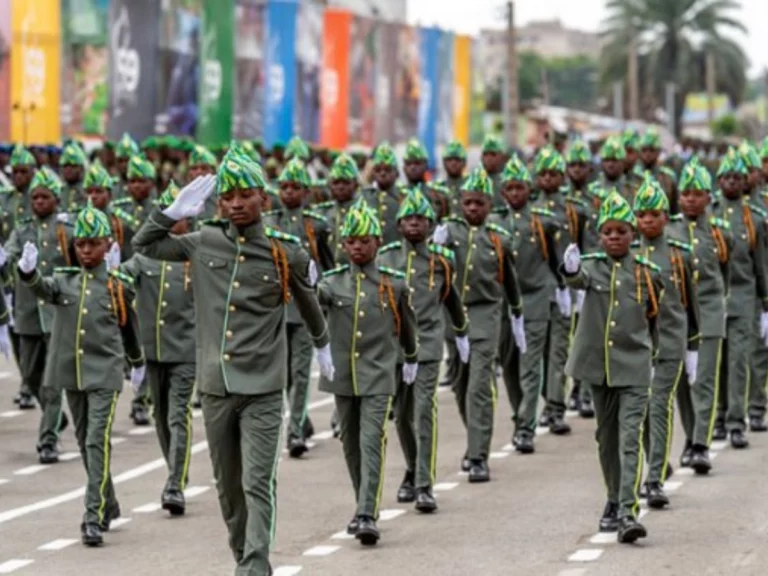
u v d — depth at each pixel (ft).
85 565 70.13
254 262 61.72
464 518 78.95
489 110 484.33
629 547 71.87
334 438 103.55
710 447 98.53
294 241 62.49
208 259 61.98
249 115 195.00
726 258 95.55
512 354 99.50
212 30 176.14
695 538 73.36
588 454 96.94
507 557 70.44
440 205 122.52
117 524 78.43
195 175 104.22
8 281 104.01
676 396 91.25
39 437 96.07
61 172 123.75
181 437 81.41
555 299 102.68
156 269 83.30
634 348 74.84
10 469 93.50
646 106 521.24
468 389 89.97
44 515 80.74
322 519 79.05
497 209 104.94
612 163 125.80
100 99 162.61
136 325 77.15
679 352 81.92
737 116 596.70
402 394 81.25
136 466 93.76
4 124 152.25
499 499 83.51
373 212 78.79
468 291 91.66
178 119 172.45
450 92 254.68
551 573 67.31
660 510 79.87
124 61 164.25
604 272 75.66
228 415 61.62
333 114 215.51
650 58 511.40
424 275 84.02
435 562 69.82
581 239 112.78
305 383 97.66
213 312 61.72
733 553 70.28
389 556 71.15
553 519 78.13
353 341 76.33
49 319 98.17
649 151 135.13
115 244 77.51
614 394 75.20
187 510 81.61
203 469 92.73
